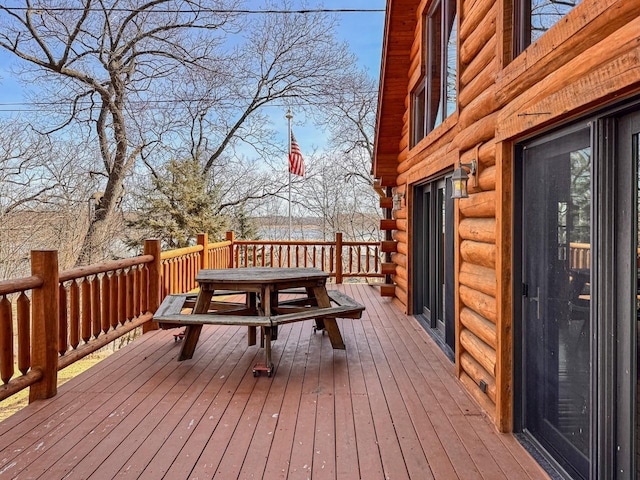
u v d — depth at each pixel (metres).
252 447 2.54
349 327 5.50
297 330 5.40
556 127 2.21
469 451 2.49
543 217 2.43
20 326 3.11
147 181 16.28
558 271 2.28
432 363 4.09
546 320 2.41
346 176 20.03
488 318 2.98
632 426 1.79
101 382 3.59
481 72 3.32
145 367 3.98
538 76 2.30
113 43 13.79
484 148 3.13
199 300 4.26
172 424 2.84
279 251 9.58
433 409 3.07
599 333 1.89
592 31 1.83
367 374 3.79
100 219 14.76
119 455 2.45
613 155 1.86
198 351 4.49
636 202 1.77
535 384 2.56
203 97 16.41
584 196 2.04
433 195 5.34
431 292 5.38
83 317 3.81
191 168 15.07
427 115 5.45
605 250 1.87
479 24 3.39
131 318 4.78
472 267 3.43
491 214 3.04
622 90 1.59
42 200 14.38
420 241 6.14
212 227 14.94
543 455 2.41
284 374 3.79
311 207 20.33
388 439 2.63
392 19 5.98
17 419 2.90
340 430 2.75
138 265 4.98
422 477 2.23
